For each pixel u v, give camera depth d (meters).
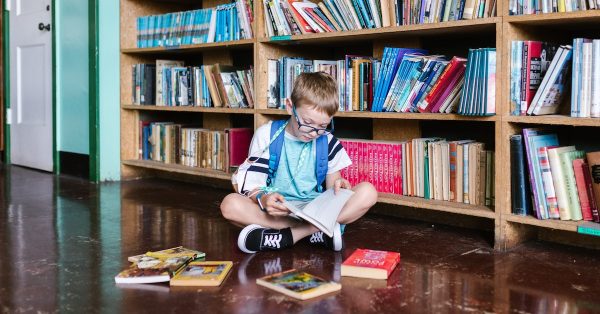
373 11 2.44
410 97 2.34
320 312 1.48
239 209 2.02
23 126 4.30
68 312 1.49
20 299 1.58
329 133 2.18
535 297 1.61
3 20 4.40
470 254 2.04
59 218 2.59
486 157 2.19
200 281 1.68
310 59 3.03
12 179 3.73
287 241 2.03
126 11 3.65
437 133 2.67
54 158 3.97
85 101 3.71
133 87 3.69
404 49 2.41
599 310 1.51
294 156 2.10
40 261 1.93
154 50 3.47
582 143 2.25
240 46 3.07
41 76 4.08
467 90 2.09
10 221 2.53
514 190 2.06
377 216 2.68
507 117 2.05
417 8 2.32
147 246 2.13
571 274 1.82
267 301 1.55
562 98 2.10
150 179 3.76
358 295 1.61
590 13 1.85
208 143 3.25
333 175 2.20
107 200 3.03
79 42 3.71
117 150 3.71
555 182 1.98
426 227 2.46
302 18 2.71
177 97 3.39
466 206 2.21
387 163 2.48
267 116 2.89
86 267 1.87
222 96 3.08
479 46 2.52
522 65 2.02
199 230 2.37
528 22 2.04
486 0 2.13
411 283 1.71
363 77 2.50
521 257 2.01
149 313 1.47
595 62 1.87
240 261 1.92
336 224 2.03
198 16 3.23
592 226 1.89
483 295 1.62
